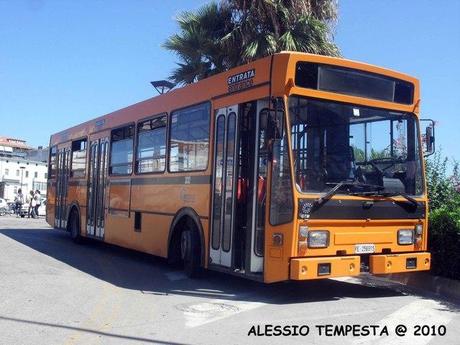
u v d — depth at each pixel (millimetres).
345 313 7945
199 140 10352
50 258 13258
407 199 8992
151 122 12461
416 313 8023
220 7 17438
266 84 8547
